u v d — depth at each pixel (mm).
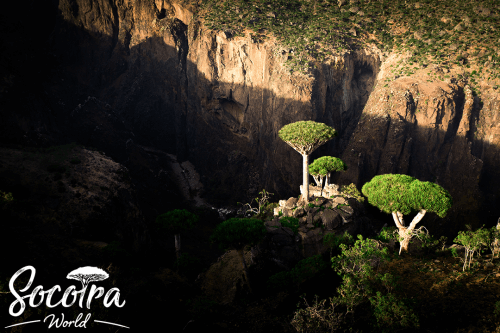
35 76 79375
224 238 24828
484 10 83688
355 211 32875
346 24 93875
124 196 52438
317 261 24469
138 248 49344
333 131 30609
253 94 91375
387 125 76375
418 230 24500
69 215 41031
